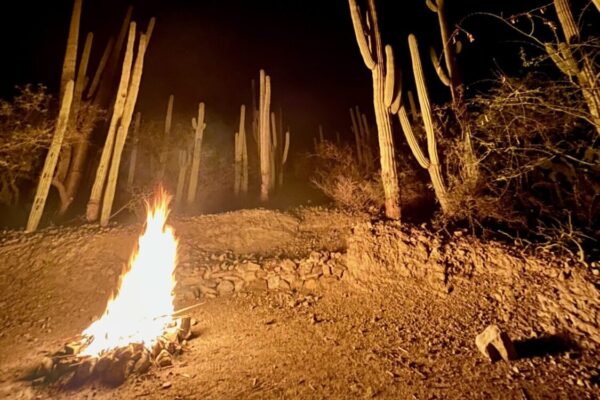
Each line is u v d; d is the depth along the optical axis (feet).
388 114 18.12
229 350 11.42
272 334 12.43
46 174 20.79
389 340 11.25
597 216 14.84
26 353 11.96
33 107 21.95
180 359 10.92
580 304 10.62
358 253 15.90
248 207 31.30
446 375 9.09
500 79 14.52
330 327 12.59
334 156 33.65
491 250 13.91
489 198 15.98
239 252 20.34
